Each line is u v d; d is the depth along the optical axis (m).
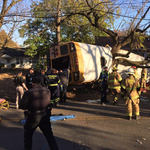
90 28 17.11
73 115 5.67
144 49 13.12
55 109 6.65
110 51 11.30
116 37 11.66
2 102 6.66
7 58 29.58
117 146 3.58
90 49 9.03
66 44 8.57
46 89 3.30
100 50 9.85
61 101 8.10
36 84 3.27
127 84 5.27
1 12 11.81
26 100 3.04
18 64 29.95
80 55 8.25
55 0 13.58
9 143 3.78
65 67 9.89
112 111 6.26
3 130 4.52
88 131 4.38
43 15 14.79
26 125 3.10
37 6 13.10
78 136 4.08
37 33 16.77
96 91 9.91
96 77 9.25
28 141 3.09
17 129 4.59
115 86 7.17
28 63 30.19
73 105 7.34
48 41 19.08
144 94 9.48
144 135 4.12
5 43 14.54
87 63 8.52
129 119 5.28
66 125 4.81
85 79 8.43
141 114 5.87
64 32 18.58
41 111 3.10
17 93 6.82
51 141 3.14
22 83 6.66
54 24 14.57
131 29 10.03
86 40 18.33
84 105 7.32
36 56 30.11
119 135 4.13
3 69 26.14
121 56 11.24
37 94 3.11
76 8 13.23
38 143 3.76
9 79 15.83
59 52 8.94
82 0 13.09
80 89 10.21
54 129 4.52
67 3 13.68
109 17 13.93
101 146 3.59
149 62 12.05
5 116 5.81
